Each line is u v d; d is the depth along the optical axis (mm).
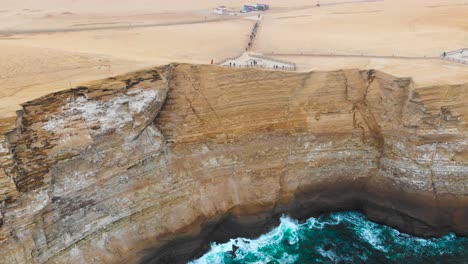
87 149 32156
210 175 40438
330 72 41125
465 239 39312
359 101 42062
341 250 38406
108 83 33125
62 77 34125
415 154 39781
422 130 39031
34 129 29578
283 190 41969
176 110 38375
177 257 37406
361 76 41531
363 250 38375
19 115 28500
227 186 40938
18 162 28656
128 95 34219
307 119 41906
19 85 32406
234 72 38938
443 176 39562
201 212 39125
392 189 41219
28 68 36219
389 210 41250
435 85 38125
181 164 39250
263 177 41812
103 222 34094
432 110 38406
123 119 33938
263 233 40500
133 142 35125
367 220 42125
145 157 36219
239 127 40688
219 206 40125
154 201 36875
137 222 35969
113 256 34312
